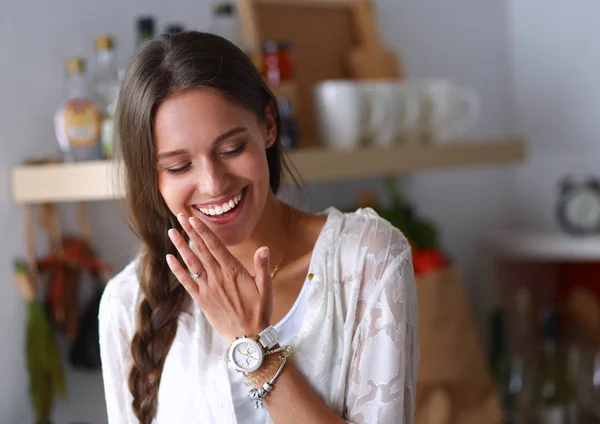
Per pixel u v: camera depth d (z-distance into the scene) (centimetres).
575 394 276
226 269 120
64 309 207
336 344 129
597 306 296
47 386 202
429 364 242
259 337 120
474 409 251
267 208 134
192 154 120
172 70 120
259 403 124
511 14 335
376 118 239
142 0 228
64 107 198
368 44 270
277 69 227
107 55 204
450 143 257
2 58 199
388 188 281
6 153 200
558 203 301
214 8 226
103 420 222
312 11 258
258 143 125
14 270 203
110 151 196
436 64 306
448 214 315
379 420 125
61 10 210
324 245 131
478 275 325
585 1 314
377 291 127
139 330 137
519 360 290
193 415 133
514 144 282
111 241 223
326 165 212
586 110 318
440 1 307
